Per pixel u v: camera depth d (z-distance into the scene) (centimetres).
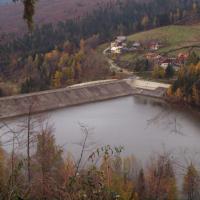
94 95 9525
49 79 10775
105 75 11106
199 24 14425
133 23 15838
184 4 19538
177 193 3269
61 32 15888
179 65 10881
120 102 9269
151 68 11212
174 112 7681
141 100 9381
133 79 10538
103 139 5919
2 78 11294
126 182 2872
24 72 11456
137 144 5647
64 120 7369
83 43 13238
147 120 7131
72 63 11275
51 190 1033
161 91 9588
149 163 4269
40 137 1556
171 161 4175
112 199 1027
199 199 3384
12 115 7681
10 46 13338
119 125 6894
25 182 1076
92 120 7375
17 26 17788
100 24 16488
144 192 3075
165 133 6166
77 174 1063
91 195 1008
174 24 14800
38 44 14238
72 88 9400
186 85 8238
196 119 7112
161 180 3144
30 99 8375
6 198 947
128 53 12838
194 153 4975
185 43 12900
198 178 3488
